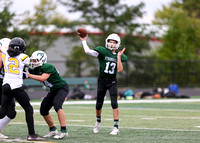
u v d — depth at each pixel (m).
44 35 70.56
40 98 71.06
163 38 118.12
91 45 103.62
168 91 69.19
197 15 169.50
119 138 22.06
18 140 21.36
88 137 22.53
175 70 96.06
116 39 24.36
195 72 96.38
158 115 37.25
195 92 86.19
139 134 23.75
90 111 42.06
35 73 22.83
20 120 32.53
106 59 24.22
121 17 108.00
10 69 21.64
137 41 110.75
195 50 132.38
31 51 51.28
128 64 92.31
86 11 108.62
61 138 21.92
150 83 92.50
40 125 28.83
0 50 22.31
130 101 59.19
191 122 30.70
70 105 51.81
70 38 107.00
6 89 21.48
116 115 24.05
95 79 77.81
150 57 115.56
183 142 20.47
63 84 23.00
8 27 60.06
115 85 24.45
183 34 116.25
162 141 20.83
